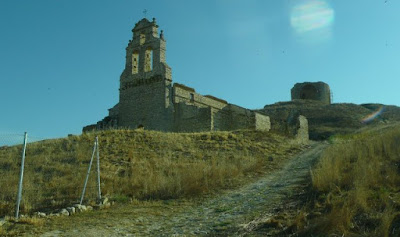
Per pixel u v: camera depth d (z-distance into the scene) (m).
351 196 11.65
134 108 49.41
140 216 14.15
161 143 29.81
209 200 16.14
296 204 13.18
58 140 30.97
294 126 41.88
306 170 20.42
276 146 30.83
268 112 77.25
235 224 11.97
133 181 19.28
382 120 68.44
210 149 28.81
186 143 30.61
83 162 24.30
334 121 68.19
